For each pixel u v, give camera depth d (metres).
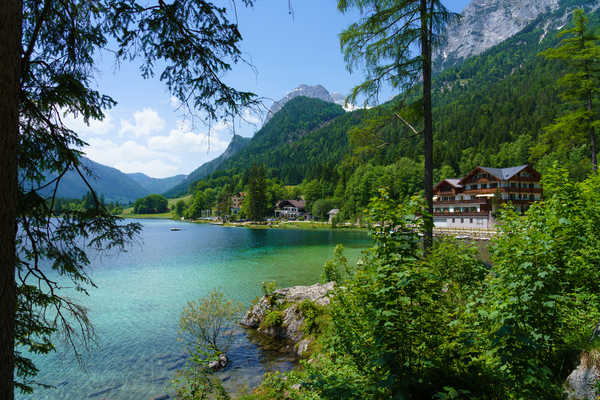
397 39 7.88
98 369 10.20
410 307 3.65
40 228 3.63
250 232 75.00
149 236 63.81
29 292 3.66
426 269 3.67
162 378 9.60
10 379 2.32
